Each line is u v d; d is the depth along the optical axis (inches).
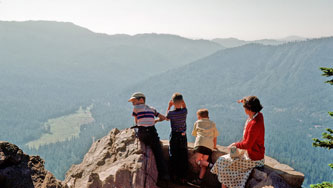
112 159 185.9
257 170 172.4
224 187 179.8
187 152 211.3
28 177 136.3
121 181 150.5
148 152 187.5
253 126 164.9
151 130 192.9
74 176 185.0
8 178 125.0
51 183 143.9
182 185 208.8
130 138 196.2
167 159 230.8
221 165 181.5
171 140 210.4
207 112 216.1
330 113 167.8
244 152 181.3
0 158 125.8
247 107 168.6
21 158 141.3
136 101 199.9
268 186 162.6
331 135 178.4
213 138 213.5
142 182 158.9
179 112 205.3
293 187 176.1
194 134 219.5
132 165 165.3
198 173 219.9
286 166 193.0
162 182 194.4
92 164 187.3
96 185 144.8
